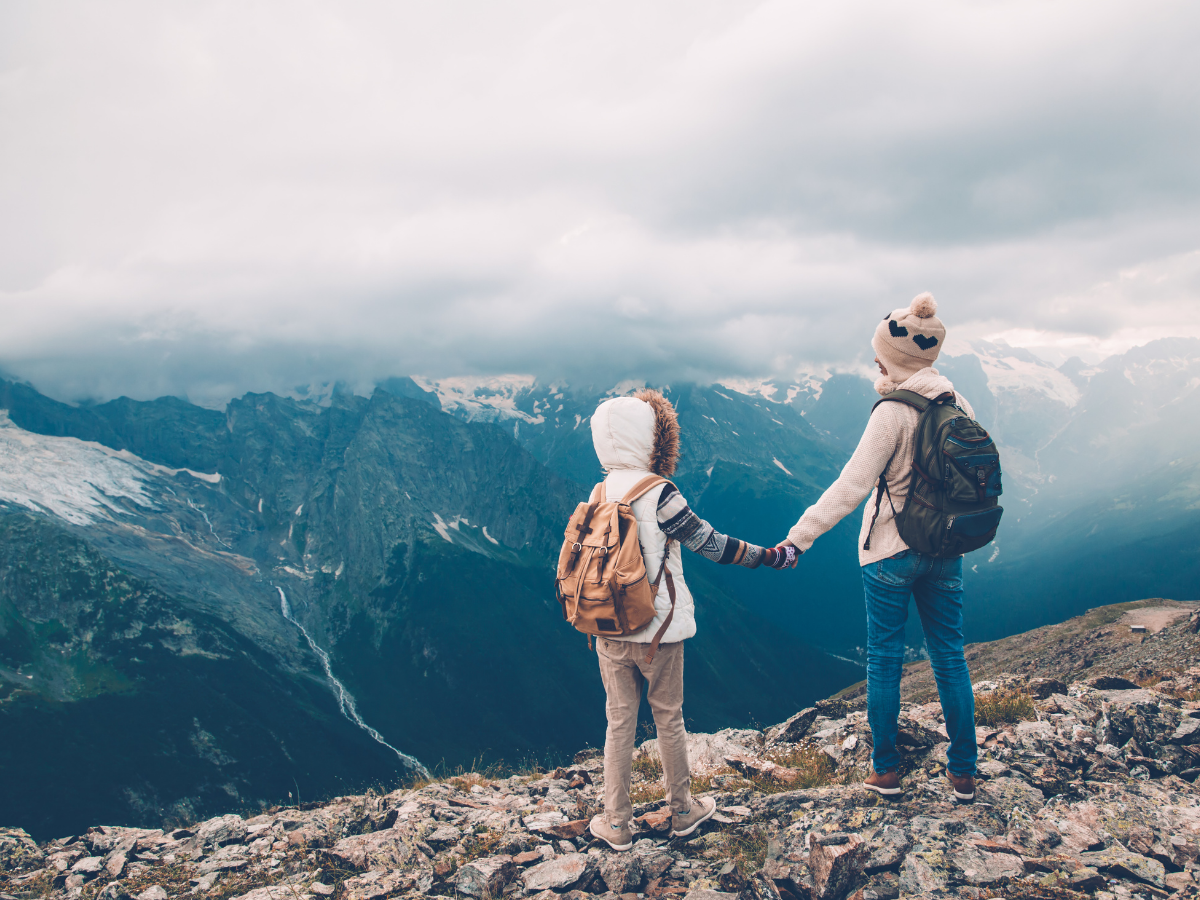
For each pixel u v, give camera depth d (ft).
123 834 25.50
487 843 19.02
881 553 16.15
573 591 15.75
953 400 15.47
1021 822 15.30
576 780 26.00
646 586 15.12
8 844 24.94
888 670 16.71
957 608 16.33
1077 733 19.17
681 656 16.53
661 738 16.90
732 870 14.69
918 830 15.08
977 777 17.46
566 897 15.21
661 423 16.52
